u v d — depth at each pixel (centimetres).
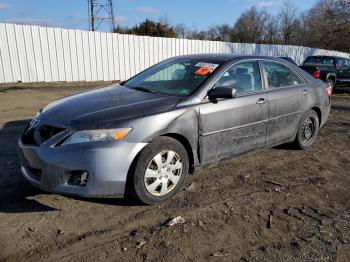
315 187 429
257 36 5428
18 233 304
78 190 321
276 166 493
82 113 342
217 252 291
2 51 1237
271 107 471
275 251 296
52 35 1340
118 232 313
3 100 962
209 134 396
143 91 421
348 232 329
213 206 366
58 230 312
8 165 450
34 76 1327
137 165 336
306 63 1586
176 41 1717
